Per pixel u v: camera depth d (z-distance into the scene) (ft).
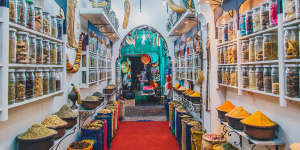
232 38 8.04
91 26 12.73
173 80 21.80
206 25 10.30
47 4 7.54
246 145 7.93
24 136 5.53
